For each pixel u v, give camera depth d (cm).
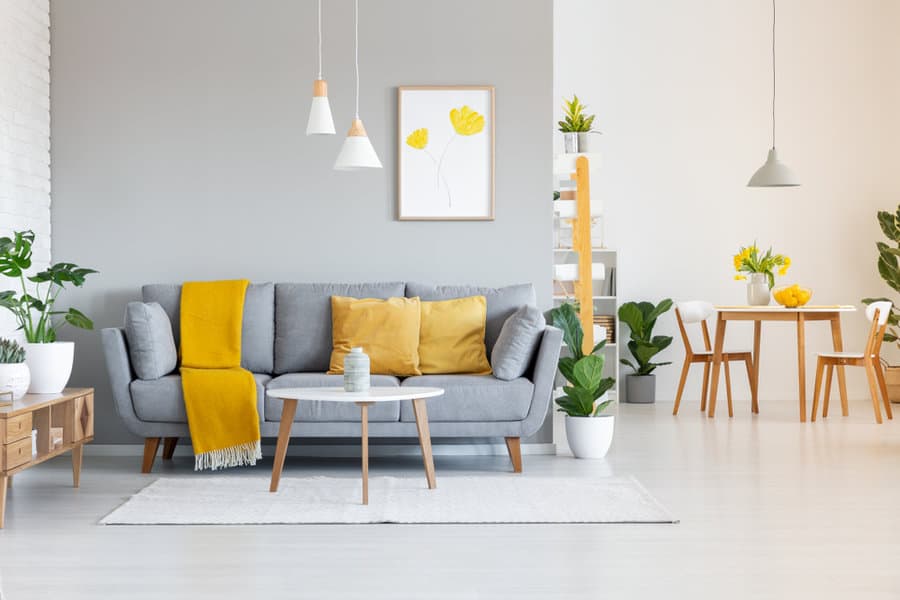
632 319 870
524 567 330
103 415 571
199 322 542
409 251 580
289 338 552
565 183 785
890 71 895
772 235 895
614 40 898
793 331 896
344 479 488
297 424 503
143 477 499
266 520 396
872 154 895
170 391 505
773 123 894
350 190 579
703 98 896
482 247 582
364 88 579
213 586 309
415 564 334
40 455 433
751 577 319
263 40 577
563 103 897
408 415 503
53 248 574
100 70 573
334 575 321
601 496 442
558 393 582
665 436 647
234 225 577
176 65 575
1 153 505
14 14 520
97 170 574
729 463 538
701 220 898
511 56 580
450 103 579
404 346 534
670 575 321
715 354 761
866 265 895
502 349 514
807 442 618
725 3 895
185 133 575
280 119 577
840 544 362
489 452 573
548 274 582
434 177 580
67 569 329
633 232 899
